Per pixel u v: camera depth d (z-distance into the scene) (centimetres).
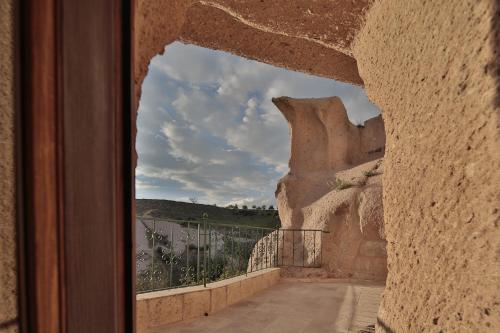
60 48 55
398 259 130
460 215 89
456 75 92
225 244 540
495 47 77
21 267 53
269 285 543
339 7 159
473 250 83
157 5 122
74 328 56
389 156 144
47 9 54
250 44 258
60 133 55
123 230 70
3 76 52
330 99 1105
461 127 89
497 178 76
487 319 78
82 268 58
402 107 129
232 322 337
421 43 113
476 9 83
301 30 186
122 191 70
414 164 118
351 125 1149
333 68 288
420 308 110
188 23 232
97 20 63
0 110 52
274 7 171
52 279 53
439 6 101
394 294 132
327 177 1013
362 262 701
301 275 730
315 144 1115
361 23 164
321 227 782
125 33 72
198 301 356
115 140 68
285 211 1019
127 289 70
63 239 55
